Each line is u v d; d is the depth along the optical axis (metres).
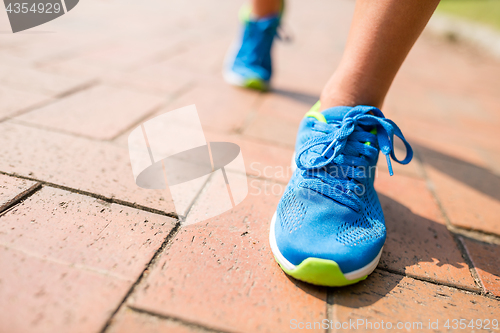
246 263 0.80
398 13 0.78
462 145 1.77
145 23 3.45
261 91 2.03
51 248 0.75
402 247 0.94
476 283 0.84
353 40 0.86
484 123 2.14
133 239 0.81
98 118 1.41
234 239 0.87
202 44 2.91
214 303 0.68
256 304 0.70
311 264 0.72
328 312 0.70
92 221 0.85
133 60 2.23
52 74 1.80
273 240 0.82
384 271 0.84
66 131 1.26
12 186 0.92
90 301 0.64
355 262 0.73
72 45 2.37
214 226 0.91
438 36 6.18
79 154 1.13
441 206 1.18
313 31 4.54
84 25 2.99
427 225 1.06
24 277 0.67
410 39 0.81
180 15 4.19
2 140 1.13
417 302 0.76
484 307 0.77
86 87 1.71
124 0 4.68
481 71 3.70
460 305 0.77
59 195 0.92
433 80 3.03
